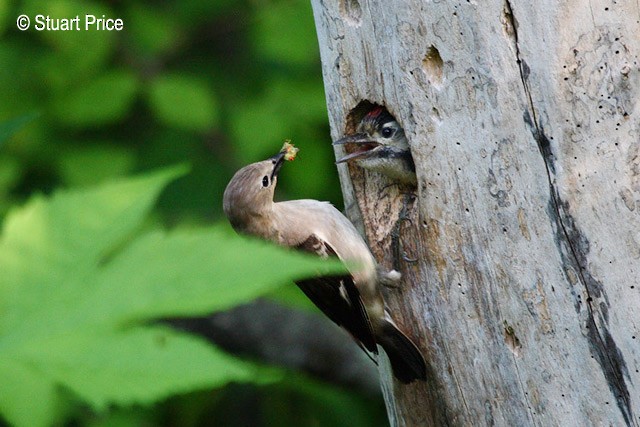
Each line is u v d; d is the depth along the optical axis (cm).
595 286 681
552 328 713
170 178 225
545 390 731
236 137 1277
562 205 684
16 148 1241
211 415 1253
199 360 196
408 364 829
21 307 195
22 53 1274
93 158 1246
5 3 1249
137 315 190
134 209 216
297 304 991
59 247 206
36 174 1246
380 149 845
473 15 704
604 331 682
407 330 838
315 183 1292
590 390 702
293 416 1260
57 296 196
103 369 189
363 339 881
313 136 1298
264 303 1258
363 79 815
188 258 196
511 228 723
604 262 674
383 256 861
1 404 183
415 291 822
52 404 184
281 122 1287
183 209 1248
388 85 789
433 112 757
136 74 1291
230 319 1236
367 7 786
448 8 720
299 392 1259
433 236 788
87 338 191
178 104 1266
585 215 676
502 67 696
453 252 774
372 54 797
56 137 1258
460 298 779
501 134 711
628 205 659
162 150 1280
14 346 189
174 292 192
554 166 683
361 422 1237
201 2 1345
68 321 193
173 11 1344
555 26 661
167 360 194
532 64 678
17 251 204
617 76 653
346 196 918
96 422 1046
